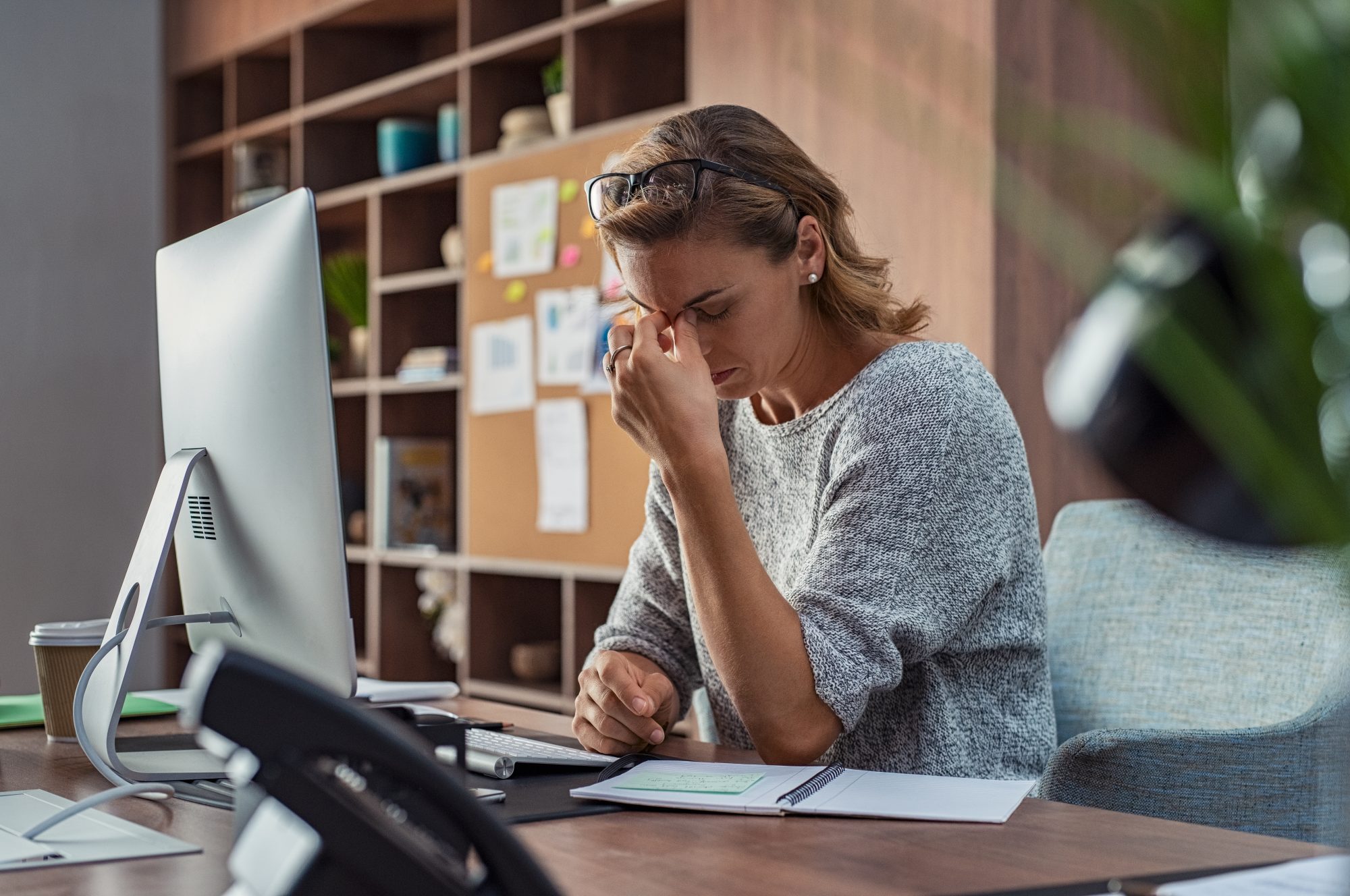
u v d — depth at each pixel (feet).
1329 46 0.97
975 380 4.85
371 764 1.96
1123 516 6.02
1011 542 4.78
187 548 4.50
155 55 16.22
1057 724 5.84
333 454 3.73
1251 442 1.02
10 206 15.21
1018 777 4.89
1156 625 5.66
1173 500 1.10
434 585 13.09
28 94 15.34
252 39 15.29
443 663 14.08
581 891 2.70
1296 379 1.02
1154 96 1.01
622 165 4.80
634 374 4.40
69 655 4.80
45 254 15.40
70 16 15.60
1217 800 4.75
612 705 4.47
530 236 11.73
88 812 3.52
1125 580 5.85
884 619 4.32
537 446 11.62
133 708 5.38
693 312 4.59
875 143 8.90
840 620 4.31
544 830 3.29
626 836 3.22
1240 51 0.98
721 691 5.17
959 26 8.27
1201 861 2.97
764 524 5.41
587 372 11.08
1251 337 1.04
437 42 14.98
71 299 15.52
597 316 11.00
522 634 12.92
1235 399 1.03
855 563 4.45
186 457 4.23
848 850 3.05
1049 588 6.12
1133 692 5.64
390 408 13.97
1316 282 1.02
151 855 3.01
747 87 9.84
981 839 3.18
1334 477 1.03
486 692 12.43
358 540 14.32
